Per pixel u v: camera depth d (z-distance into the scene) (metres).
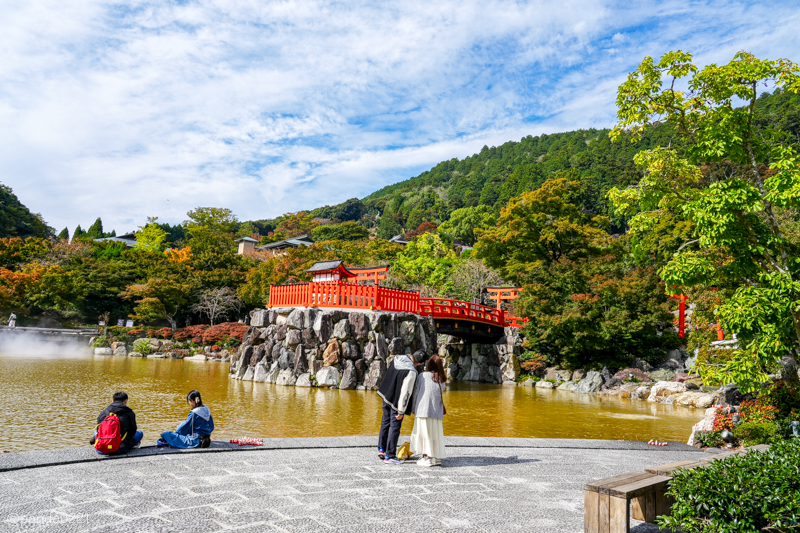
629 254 38.84
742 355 8.41
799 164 8.40
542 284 32.72
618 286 30.50
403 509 4.80
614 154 121.88
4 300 46.81
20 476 5.50
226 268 59.41
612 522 3.99
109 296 52.81
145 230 75.25
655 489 4.29
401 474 6.28
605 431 14.88
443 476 6.28
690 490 3.95
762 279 8.50
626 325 29.70
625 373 28.55
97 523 4.10
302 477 5.93
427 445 6.71
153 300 46.38
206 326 48.75
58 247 59.84
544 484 6.13
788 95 82.88
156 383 22.77
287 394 20.30
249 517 4.39
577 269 32.38
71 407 15.44
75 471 5.78
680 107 10.12
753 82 9.34
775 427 9.46
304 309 24.66
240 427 13.15
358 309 24.62
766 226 9.26
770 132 9.65
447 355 34.62
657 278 31.70
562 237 39.62
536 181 125.56
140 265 56.88
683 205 9.55
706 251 9.74
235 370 26.78
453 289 44.31
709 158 10.05
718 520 3.83
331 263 28.78
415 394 6.93
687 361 29.31
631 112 10.34
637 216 10.97
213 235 67.75
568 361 31.28
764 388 10.73
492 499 5.31
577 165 123.12
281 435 12.23
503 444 9.03
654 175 10.25
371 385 22.59
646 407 21.64
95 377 24.22
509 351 32.94
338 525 4.27
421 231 129.38
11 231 77.50
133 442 6.93
